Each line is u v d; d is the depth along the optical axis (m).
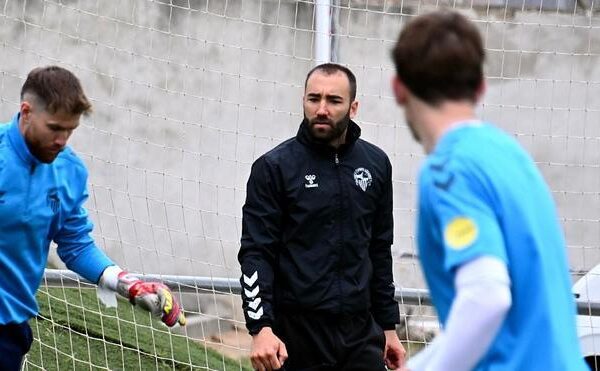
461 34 9.70
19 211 14.54
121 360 24.81
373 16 26.75
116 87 28.28
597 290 22.53
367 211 17.05
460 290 9.11
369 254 17.55
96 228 27.94
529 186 9.62
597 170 26.77
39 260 15.17
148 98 28.36
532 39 27.00
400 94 9.98
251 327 16.56
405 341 23.98
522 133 26.81
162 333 26.78
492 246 9.11
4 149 14.42
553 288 9.48
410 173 26.77
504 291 9.01
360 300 16.89
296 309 16.83
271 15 28.59
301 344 16.91
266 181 16.80
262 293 16.58
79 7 28.19
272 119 28.36
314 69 16.94
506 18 26.94
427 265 9.87
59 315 25.56
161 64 28.52
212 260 28.36
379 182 17.22
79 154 27.89
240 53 28.34
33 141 14.20
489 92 26.92
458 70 9.64
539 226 9.53
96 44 25.53
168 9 28.62
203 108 27.53
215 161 28.33
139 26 25.56
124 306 27.73
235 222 26.61
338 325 16.88
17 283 14.97
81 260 15.46
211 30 28.64
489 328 8.99
